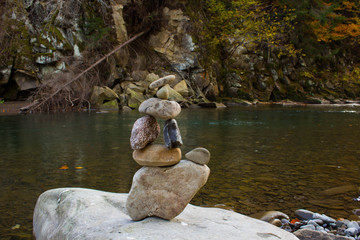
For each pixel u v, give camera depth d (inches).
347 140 291.0
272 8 1030.4
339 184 158.1
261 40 947.3
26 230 105.1
